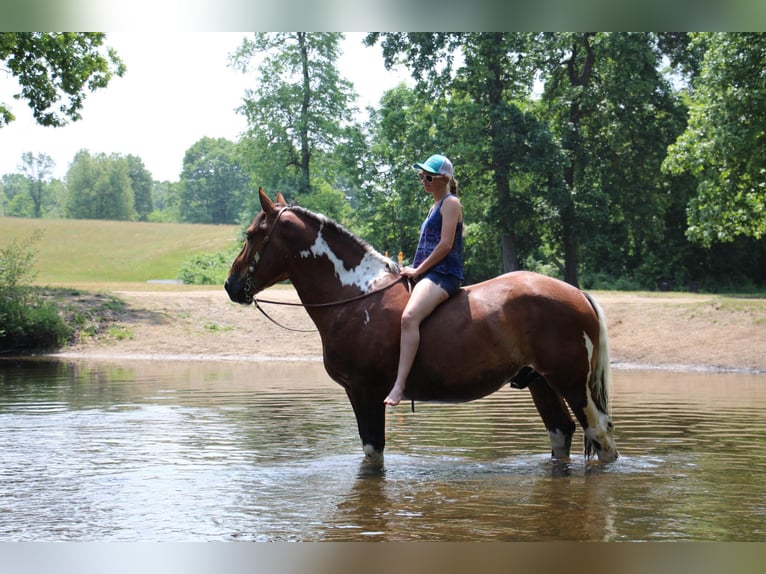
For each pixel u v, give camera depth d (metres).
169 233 79.94
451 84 39.41
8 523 5.57
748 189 28.27
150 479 6.89
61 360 20.83
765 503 5.96
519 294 7.12
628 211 40.88
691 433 9.42
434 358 7.02
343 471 7.21
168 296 26.36
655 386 15.24
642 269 48.38
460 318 7.03
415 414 11.47
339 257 7.49
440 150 38.47
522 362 7.13
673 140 39.75
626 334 22.28
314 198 49.41
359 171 46.78
